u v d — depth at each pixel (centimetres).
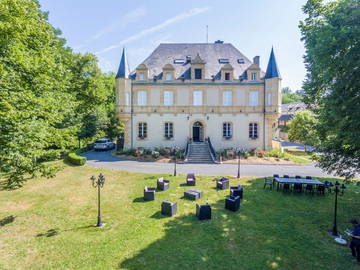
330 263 655
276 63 2648
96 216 980
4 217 966
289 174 1789
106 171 1811
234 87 2741
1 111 716
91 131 3234
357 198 1223
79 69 2838
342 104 834
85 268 625
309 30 1252
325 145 1086
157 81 2738
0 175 947
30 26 1044
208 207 943
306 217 974
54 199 1192
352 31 752
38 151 915
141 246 735
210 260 662
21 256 683
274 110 2619
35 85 1066
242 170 1917
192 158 2325
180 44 3089
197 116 2758
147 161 2283
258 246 741
